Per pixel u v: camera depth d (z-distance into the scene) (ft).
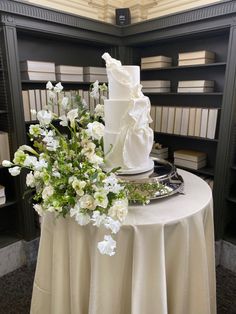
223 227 6.43
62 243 3.24
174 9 6.97
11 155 5.96
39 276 3.67
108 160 3.56
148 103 3.51
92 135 3.14
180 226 3.04
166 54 7.72
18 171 2.89
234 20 5.24
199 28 5.88
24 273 6.33
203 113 6.57
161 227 2.91
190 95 7.50
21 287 5.86
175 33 6.36
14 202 6.18
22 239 6.51
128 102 3.34
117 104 3.38
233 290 5.73
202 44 6.88
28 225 6.35
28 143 6.04
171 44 7.54
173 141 8.25
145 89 7.79
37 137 3.38
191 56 6.54
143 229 2.89
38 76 6.26
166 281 3.27
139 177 3.59
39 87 6.79
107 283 2.97
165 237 3.05
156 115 7.66
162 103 8.21
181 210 3.26
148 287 3.01
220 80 6.77
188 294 3.39
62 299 3.34
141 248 2.91
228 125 5.72
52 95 3.58
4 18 5.08
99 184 2.75
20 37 6.31
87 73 7.31
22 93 5.94
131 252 3.00
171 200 3.57
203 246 3.32
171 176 3.86
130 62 7.94
